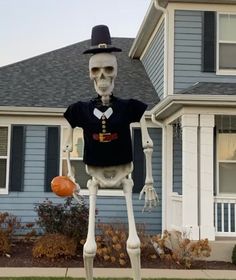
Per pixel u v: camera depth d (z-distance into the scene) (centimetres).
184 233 1019
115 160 555
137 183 1291
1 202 1283
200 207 1032
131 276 845
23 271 888
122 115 546
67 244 1008
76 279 803
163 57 1299
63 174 1298
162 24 1322
